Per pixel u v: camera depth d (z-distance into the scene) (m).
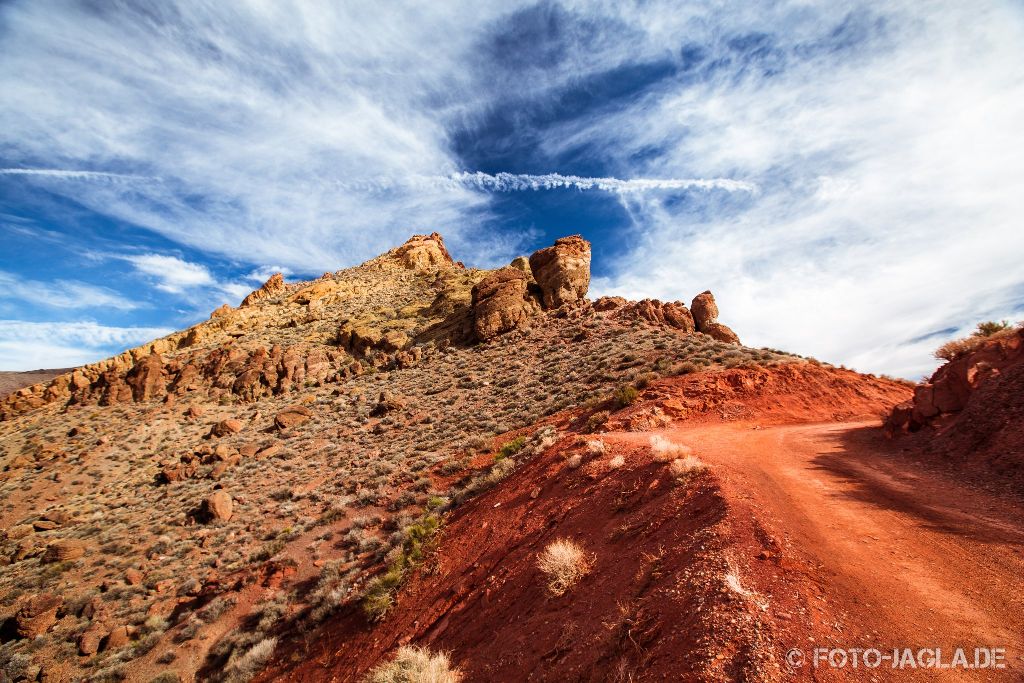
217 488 31.69
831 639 4.93
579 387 30.89
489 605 10.08
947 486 9.63
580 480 13.13
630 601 6.66
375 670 10.28
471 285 73.81
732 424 19.80
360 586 15.67
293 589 17.94
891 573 6.30
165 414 49.53
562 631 7.04
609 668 5.57
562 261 55.25
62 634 20.00
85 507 33.25
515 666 7.06
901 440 13.69
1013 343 13.05
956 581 6.00
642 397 23.84
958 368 13.66
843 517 8.32
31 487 37.69
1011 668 4.36
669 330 40.81
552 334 46.22
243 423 44.44
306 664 13.40
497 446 24.91
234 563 21.42
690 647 5.09
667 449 12.10
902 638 4.93
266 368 55.41
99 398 56.59
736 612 5.39
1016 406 10.93
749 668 4.53
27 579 24.30
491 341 49.78
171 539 25.81
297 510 25.12
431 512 19.17
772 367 26.45
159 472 37.22
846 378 26.22
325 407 44.62
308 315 75.06
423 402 38.97
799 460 12.58
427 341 56.62
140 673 16.41
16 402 59.09
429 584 13.34
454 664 8.70
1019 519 7.59
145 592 21.41
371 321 66.31
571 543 9.90
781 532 7.36
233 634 16.56
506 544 12.40
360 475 27.11
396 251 111.31
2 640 20.78
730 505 8.29
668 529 8.39
